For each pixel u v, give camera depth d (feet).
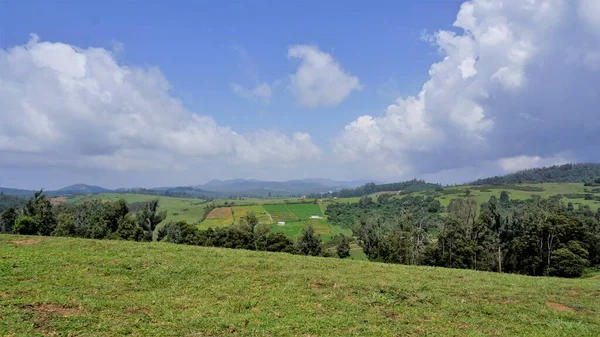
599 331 53.36
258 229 335.47
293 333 45.96
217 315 50.47
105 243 95.45
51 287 55.16
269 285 66.64
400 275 81.51
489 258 232.94
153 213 279.49
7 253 74.49
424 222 324.80
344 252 328.08
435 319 54.80
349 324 50.01
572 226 202.08
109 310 48.78
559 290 74.84
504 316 57.82
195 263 77.25
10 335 38.93
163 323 46.06
